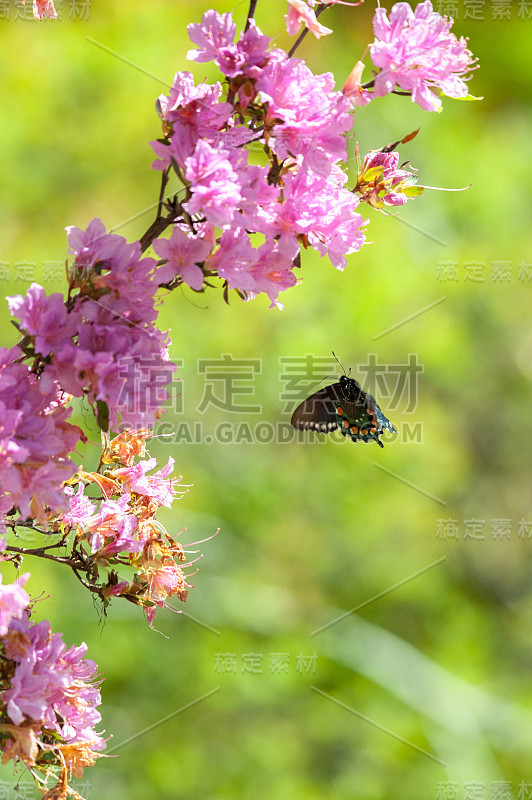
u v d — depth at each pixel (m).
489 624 7.52
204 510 7.11
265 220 2.17
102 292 1.95
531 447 8.38
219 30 2.08
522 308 8.93
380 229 8.96
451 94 2.17
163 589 2.36
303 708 6.50
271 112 2.05
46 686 2.05
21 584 1.82
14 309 1.87
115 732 6.03
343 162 2.16
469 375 8.55
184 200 2.10
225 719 6.30
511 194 9.59
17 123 8.02
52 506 1.87
